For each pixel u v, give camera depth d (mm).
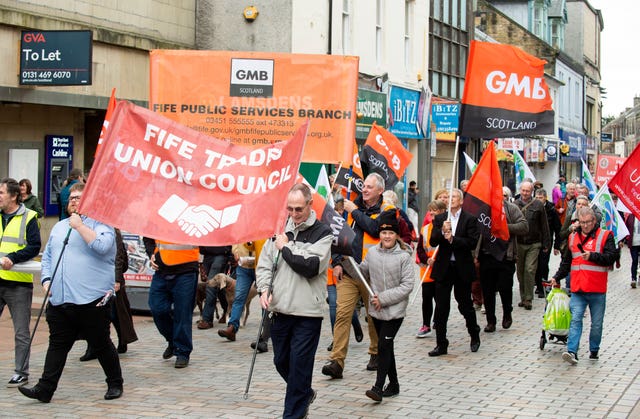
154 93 11102
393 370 8648
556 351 11211
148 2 21250
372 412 8070
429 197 31047
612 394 8867
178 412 7949
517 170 21453
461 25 34844
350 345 11531
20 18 16844
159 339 11602
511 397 8695
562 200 21234
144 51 20875
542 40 48625
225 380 9250
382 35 27234
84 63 16266
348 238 8180
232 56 10930
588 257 10414
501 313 14500
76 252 8227
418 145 30250
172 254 9797
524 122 11359
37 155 18625
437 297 10820
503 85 11383
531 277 14898
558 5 56031
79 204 7664
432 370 9953
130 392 8688
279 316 7508
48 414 7836
